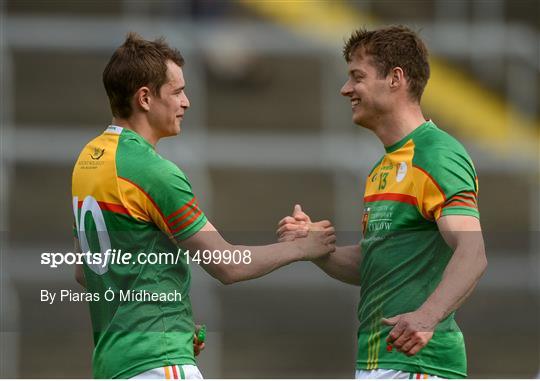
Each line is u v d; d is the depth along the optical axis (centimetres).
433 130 1439
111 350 1435
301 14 3672
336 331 2628
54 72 3634
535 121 3431
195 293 2586
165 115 1471
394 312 1458
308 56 3909
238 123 3944
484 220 3372
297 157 3036
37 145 2967
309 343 2617
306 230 1553
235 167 3047
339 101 3312
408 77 1466
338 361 2622
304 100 4003
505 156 3375
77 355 2623
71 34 3138
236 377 2577
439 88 3712
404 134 1464
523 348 2700
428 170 1401
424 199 1407
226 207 3300
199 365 2578
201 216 1447
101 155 1451
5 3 3534
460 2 3650
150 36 3200
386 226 1453
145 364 1421
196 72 3203
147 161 1430
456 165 1395
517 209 3381
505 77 3722
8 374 2584
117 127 1466
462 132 3656
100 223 1442
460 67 3750
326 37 3525
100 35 3170
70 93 3594
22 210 3061
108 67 1469
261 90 4028
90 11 3744
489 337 2705
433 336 1442
